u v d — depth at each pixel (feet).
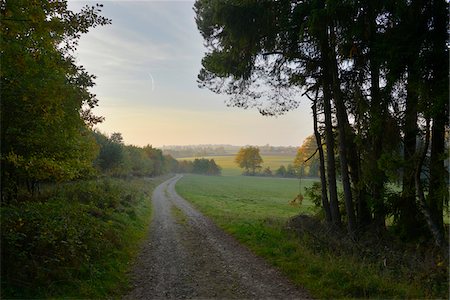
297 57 47.14
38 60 29.43
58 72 34.58
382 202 43.73
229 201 129.08
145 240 47.19
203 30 52.44
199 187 226.58
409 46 33.35
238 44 44.73
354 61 42.86
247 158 458.91
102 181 81.76
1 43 24.40
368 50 40.57
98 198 59.06
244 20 40.91
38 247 25.94
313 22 34.94
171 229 57.00
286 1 41.93
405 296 23.57
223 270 32.30
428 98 32.81
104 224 42.24
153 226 60.64
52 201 43.11
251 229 49.73
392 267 29.27
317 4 37.01
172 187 211.82
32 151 38.47
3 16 23.18
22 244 25.39
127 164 169.27
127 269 32.65
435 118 35.29
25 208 31.07
